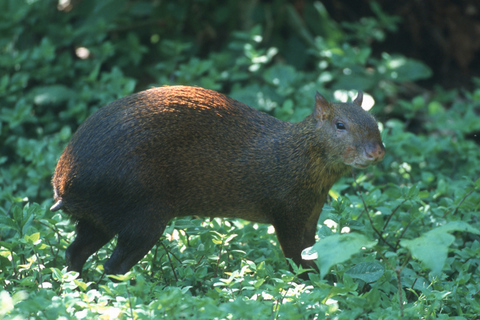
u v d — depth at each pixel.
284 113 12.34
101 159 7.82
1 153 12.58
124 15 16.50
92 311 6.50
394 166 11.95
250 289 7.32
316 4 17.02
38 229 9.16
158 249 8.77
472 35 18.33
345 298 7.43
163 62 15.08
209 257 8.25
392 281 8.34
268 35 16.45
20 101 12.45
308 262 8.84
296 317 6.12
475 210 9.54
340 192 11.43
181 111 8.21
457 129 13.15
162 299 6.00
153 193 8.04
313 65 16.91
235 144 8.45
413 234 9.45
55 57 15.21
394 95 16.12
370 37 18.08
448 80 18.22
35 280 7.81
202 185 8.40
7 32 14.23
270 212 8.66
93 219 8.10
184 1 16.30
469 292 7.85
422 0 18.23
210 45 17.06
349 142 8.21
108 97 12.85
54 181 8.23
